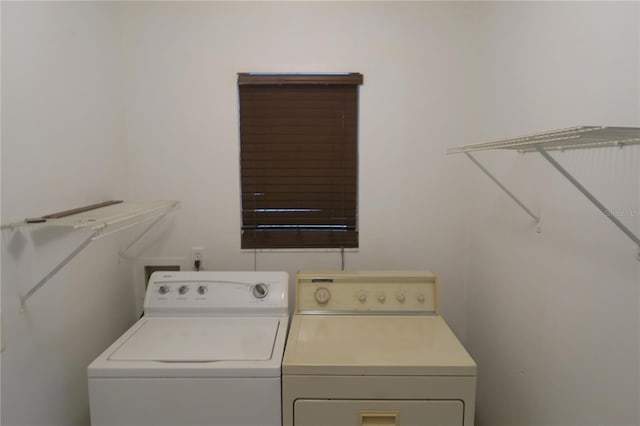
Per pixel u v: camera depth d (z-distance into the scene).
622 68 0.87
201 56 1.83
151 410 1.16
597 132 0.71
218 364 1.17
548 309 1.20
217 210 1.91
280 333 1.39
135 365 1.15
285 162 1.91
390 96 1.87
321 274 1.62
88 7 1.48
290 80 1.82
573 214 1.06
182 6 1.81
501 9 1.53
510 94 1.46
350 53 1.84
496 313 1.59
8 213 1.05
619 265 0.89
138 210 1.39
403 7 1.83
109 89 1.66
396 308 1.57
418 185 1.92
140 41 1.81
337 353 1.24
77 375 1.41
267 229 1.96
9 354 1.06
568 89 1.08
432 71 1.85
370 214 1.93
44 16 1.20
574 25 1.05
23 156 1.10
